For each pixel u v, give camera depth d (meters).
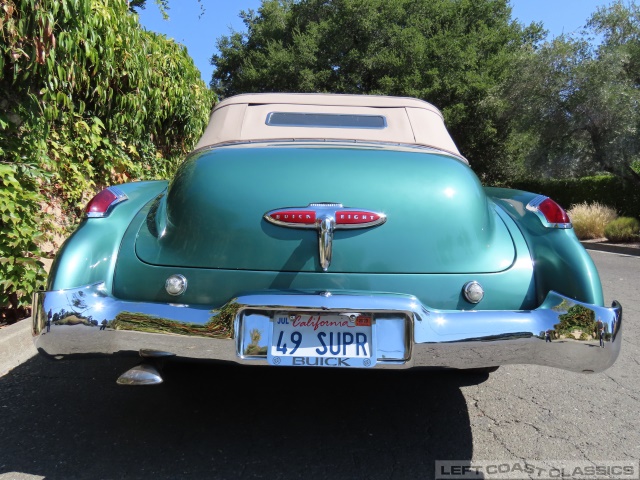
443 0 25.47
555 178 17.25
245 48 29.91
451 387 3.32
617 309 2.28
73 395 3.08
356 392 3.22
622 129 14.37
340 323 2.21
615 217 14.48
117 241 2.46
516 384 3.40
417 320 2.18
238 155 2.54
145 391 3.16
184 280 2.29
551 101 15.59
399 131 3.27
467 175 2.56
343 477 2.31
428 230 2.33
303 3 27.14
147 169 6.47
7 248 3.75
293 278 2.26
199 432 2.68
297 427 2.76
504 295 2.33
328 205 2.31
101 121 5.38
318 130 3.22
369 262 2.28
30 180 4.12
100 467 2.34
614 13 15.30
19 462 2.36
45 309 2.21
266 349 2.18
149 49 5.74
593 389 3.34
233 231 2.31
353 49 23.73
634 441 2.68
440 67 23.16
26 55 3.58
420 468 2.40
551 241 2.43
